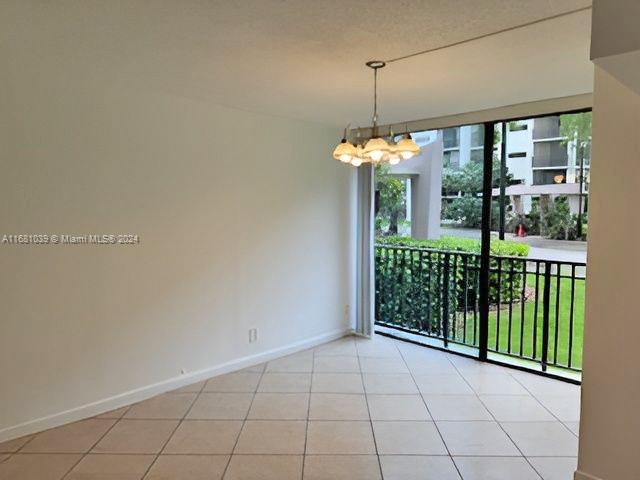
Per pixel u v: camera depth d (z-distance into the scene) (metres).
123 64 2.74
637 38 1.32
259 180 4.08
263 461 2.55
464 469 2.48
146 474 2.42
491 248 4.32
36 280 2.80
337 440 2.78
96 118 3.03
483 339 4.21
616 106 2.13
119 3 1.92
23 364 2.77
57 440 2.76
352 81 3.05
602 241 2.21
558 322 3.95
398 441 2.77
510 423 3.01
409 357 4.34
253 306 4.09
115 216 3.15
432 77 2.95
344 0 1.88
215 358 3.82
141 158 3.27
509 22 2.09
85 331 3.04
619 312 2.17
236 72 2.87
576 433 2.88
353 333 5.13
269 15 2.03
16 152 2.69
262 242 4.13
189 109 3.54
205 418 3.07
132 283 3.27
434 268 4.81
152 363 3.41
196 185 3.62
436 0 1.87
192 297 3.64
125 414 3.12
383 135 4.68
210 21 2.10
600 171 2.20
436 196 4.77
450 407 3.25
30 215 2.76
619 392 2.19
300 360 4.25
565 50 2.45
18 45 2.46
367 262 4.93
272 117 4.15
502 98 3.50
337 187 4.83
